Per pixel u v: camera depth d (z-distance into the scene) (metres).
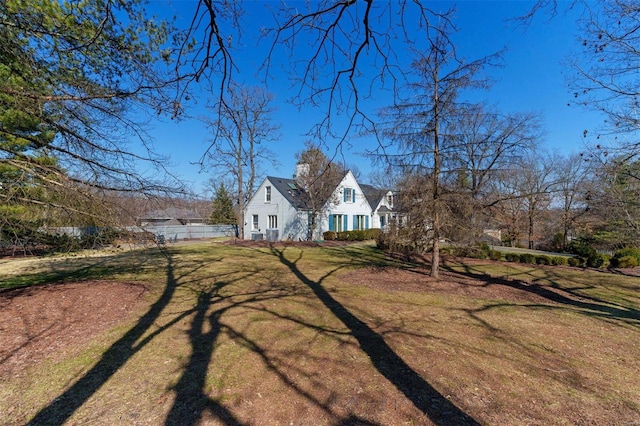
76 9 4.52
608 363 3.85
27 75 4.95
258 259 13.54
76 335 4.62
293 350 4.13
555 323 5.36
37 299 6.51
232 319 5.40
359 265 11.87
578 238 17.62
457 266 11.97
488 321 5.40
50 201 5.68
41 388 3.17
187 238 26.75
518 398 3.04
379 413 2.78
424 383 3.30
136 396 3.03
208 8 2.54
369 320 5.40
